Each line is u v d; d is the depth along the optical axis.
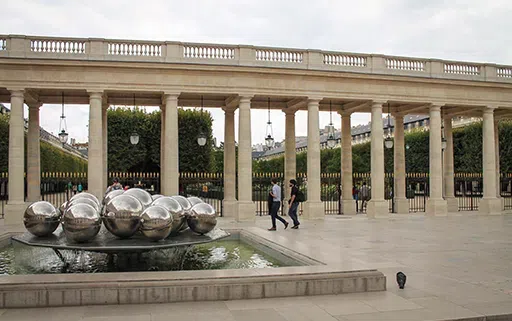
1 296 10.50
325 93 34.72
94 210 15.05
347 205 39.91
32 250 19.27
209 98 36.53
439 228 28.08
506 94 39.59
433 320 9.87
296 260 15.02
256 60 33.47
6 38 30.16
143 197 16.52
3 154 56.78
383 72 35.75
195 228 16.98
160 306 10.73
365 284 12.30
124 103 36.41
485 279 13.96
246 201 32.69
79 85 30.89
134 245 14.70
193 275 11.55
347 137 40.72
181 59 32.19
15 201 29.95
